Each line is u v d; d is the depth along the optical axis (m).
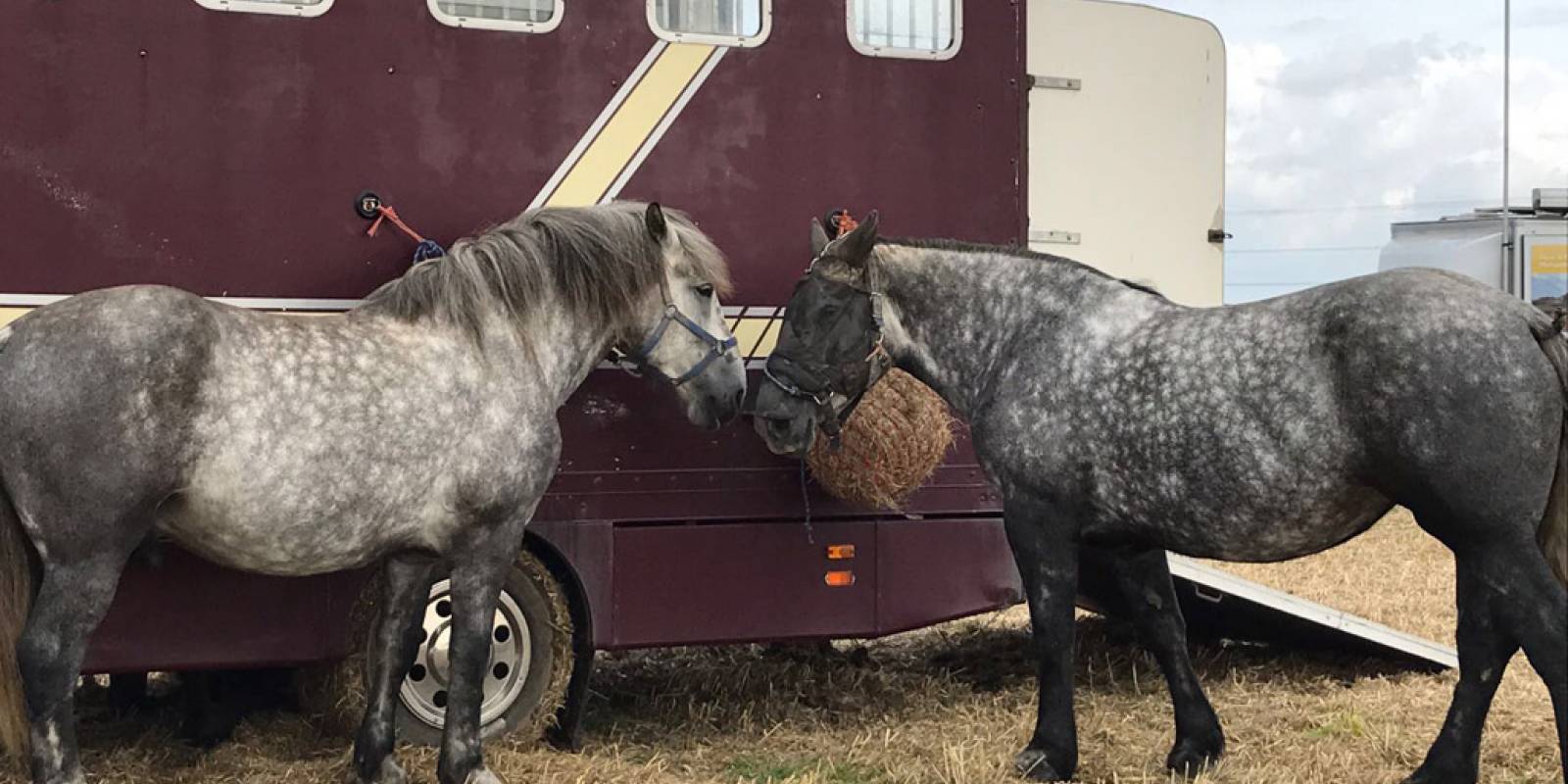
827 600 5.95
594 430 5.61
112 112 5.00
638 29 5.61
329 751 5.44
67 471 4.06
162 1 5.05
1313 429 4.34
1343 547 11.12
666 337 5.26
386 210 5.27
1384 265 19.67
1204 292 7.20
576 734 5.67
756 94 5.77
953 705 6.44
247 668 5.53
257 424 4.25
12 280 4.91
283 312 5.14
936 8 6.02
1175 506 4.66
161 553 4.91
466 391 4.67
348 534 4.46
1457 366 4.13
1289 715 5.98
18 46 4.91
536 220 5.06
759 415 5.19
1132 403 4.71
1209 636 7.37
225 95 5.12
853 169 5.89
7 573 4.19
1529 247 18.17
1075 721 5.36
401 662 4.91
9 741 4.20
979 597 6.20
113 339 4.11
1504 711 5.89
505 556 4.79
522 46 5.47
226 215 5.13
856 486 5.64
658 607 5.70
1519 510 4.14
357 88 5.27
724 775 5.34
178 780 5.07
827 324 5.14
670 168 5.67
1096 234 6.91
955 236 6.03
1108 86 6.94
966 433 6.18
